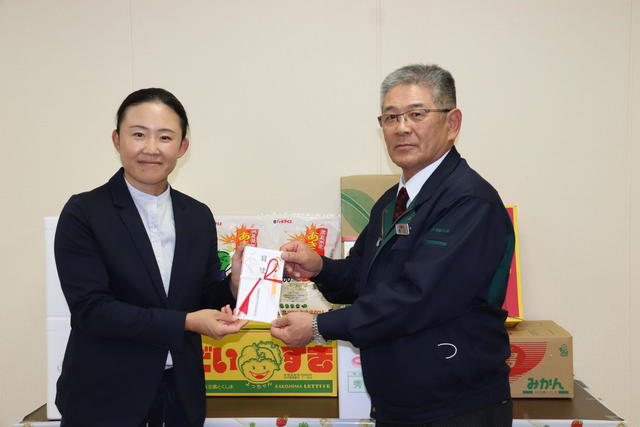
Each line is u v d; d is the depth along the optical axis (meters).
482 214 1.17
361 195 2.04
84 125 2.19
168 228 1.34
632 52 2.10
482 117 2.14
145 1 2.15
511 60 2.12
